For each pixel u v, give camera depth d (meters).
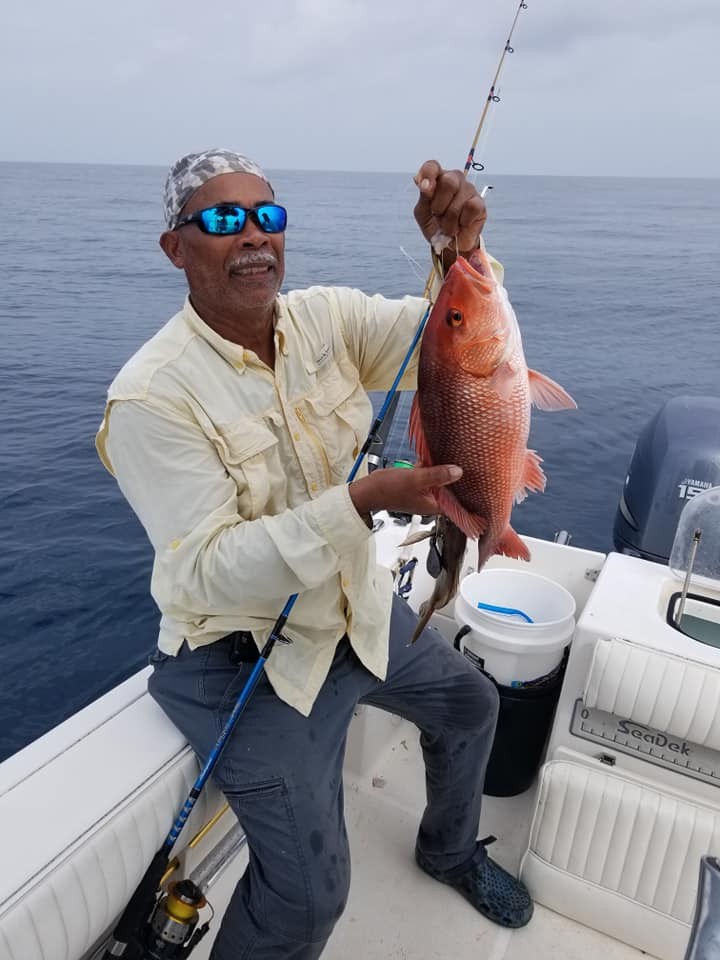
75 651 4.81
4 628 5.02
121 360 12.43
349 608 1.78
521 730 2.45
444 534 1.50
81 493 6.99
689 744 2.04
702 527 2.30
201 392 1.58
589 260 29.80
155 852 1.64
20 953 1.33
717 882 1.50
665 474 3.68
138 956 1.61
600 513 6.86
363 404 1.87
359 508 1.37
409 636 1.97
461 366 1.33
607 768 2.11
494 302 1.31
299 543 1.38
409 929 2.11
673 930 2.01
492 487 1.41
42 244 33.62
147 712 1.82
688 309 18.08
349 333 1.87
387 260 23.89
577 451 8.24
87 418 9.24
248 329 1.63
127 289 20.92
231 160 1.52
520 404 1.35
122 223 45.66
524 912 2.11
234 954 1.66
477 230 1.46
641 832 2.00
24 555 5.89
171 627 1.82
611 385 10.88
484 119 1.56
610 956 2.06
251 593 1.45
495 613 2.56
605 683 2.04
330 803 1.65
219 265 1.52
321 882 1.58
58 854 1.42
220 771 1.64
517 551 1.50
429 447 1.44
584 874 2.09
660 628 2.13
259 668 1.63
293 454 1.69
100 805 1.53
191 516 1.52
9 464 7.69
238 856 2.25
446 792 2.10
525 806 2.57
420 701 1.99
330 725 1.74
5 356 12.52
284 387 1.68
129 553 5.92
